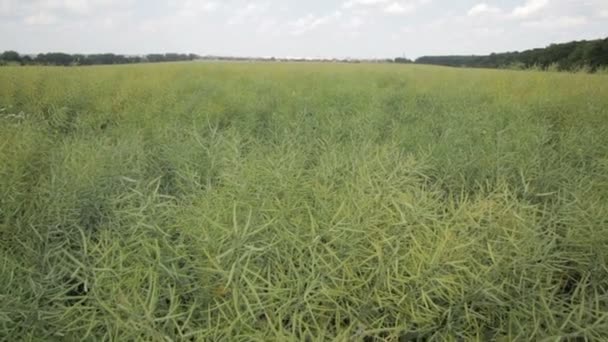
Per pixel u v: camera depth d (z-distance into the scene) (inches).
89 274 49.4
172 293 41.8
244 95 218.2
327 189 67.4
